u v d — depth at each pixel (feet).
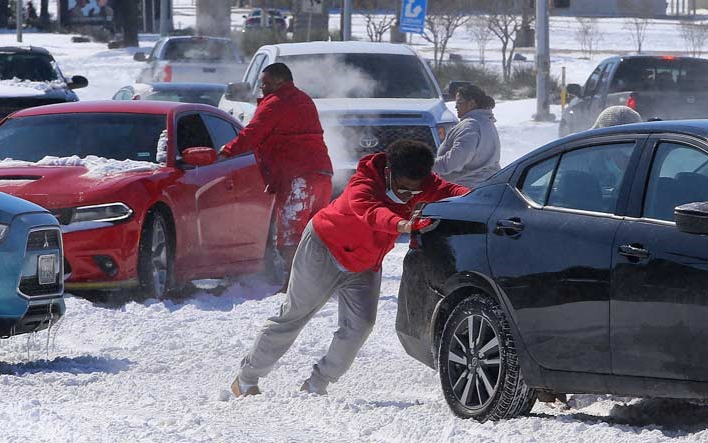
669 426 52.03
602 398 59.62
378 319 84.23
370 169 55.98
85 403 58.95
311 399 58.59
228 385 65.10
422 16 261.65
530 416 53.83
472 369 54.29
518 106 281.13
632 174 50.65
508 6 432.66
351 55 141.90
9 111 171.01
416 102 136.56
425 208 57.82
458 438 49.14
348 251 57.62
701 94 164.14
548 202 53.52
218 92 178.40
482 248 54.44
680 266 46.91
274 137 92.84
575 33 583.58
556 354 51.19
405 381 66.28
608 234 50.03
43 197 88.33
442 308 56.18
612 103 168.14
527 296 52.16
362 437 51.65
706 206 45.27
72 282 87.92
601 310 49.55
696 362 46.34
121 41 508.94
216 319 84.48
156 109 99.25
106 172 91.56
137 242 88.58
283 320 60.18
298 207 93.09
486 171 93.50
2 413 54.80
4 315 66.74
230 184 99.25
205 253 96.58
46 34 625.82
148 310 86.74
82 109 100.53
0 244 66.74
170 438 49.49
